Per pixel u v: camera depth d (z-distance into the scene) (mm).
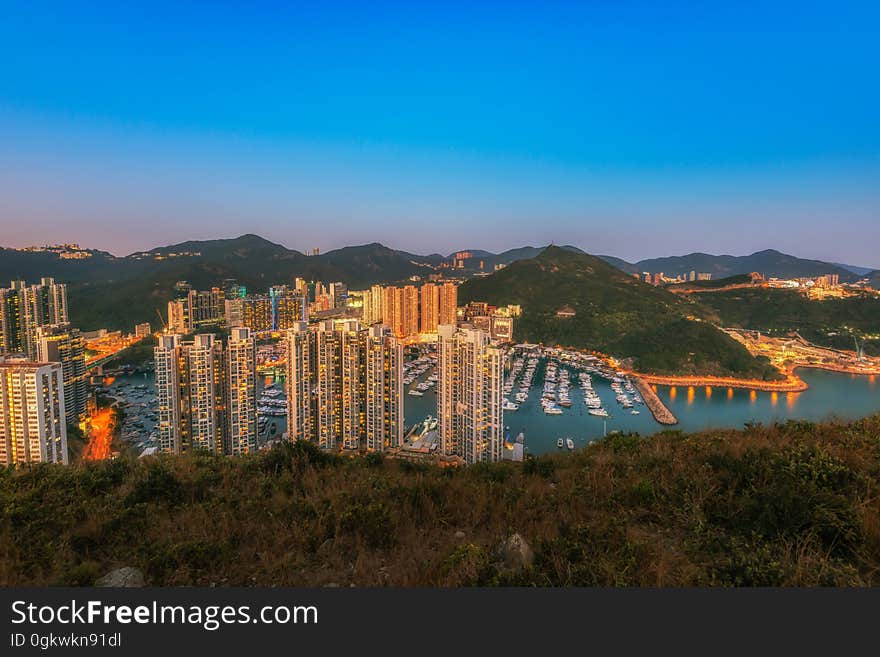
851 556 7891
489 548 9031
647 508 10328
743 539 8320
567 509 10656
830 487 9648
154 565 8414
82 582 8062
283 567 8555
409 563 8555
